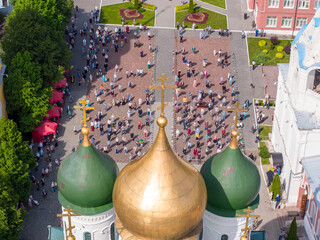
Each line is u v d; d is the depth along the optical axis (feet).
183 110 376.68
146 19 465.47
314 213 287.28
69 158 199.21
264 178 329.72
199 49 435.53
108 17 466.70
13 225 264.52
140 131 361.92
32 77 339.77
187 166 175.01
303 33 296.51
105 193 200.64
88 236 212.43
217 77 408.87
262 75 412.16
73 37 438.40
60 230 243.19
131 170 173.68
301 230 298.76
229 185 196.75
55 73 362.74
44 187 318.24
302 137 290.97
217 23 465.47
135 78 405.59
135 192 169.99
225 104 384.47
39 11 387.14
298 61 293.02
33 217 300.61
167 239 175.83
